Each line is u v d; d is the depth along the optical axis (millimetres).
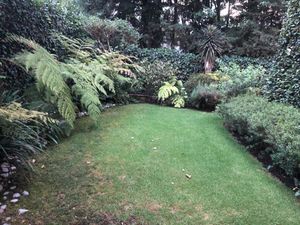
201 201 2875
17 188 2988
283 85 5164
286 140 3293
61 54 5758
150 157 3719
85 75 4691
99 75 5059
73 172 3301
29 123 3840
